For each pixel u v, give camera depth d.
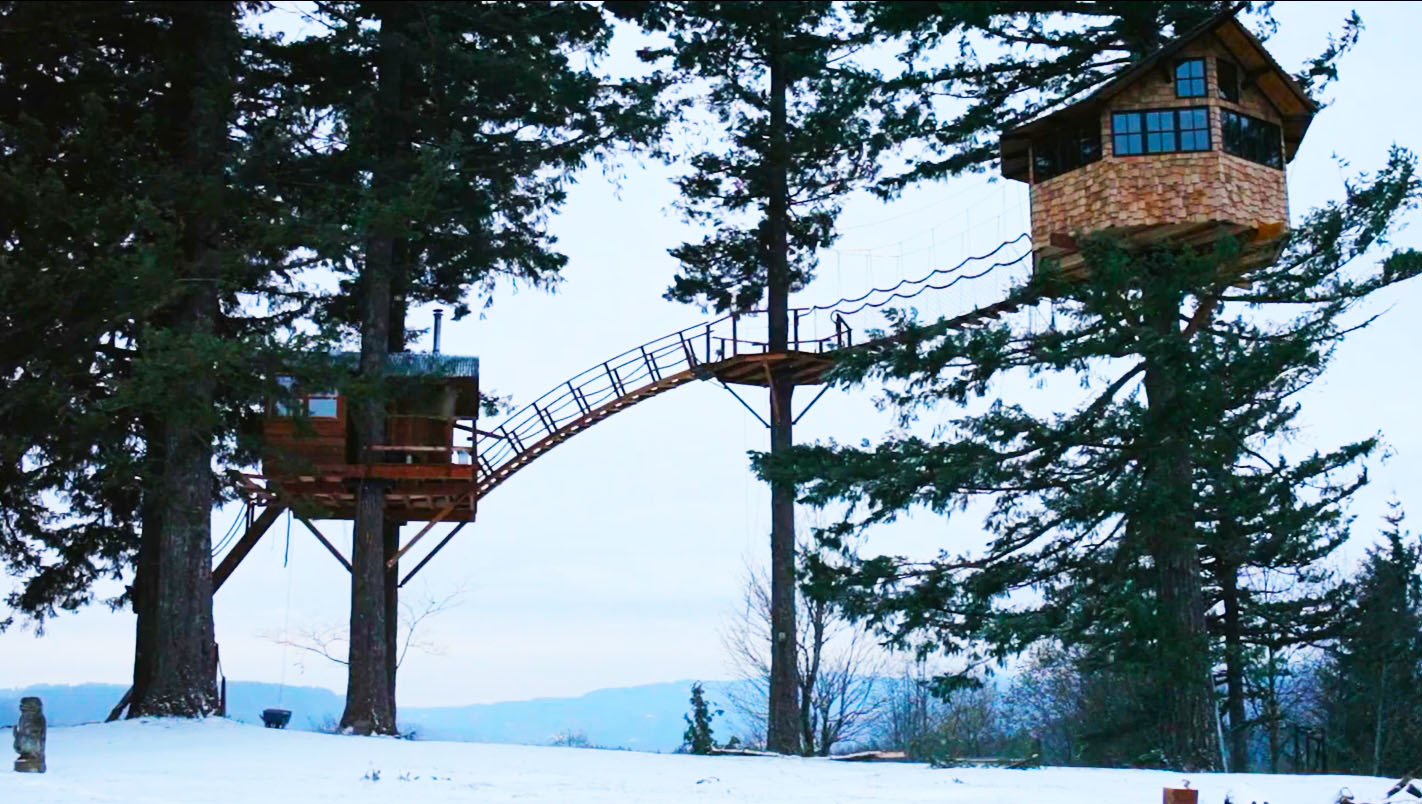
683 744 24.94
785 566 32.09
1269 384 29.06
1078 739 31.48
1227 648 26.42
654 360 32.44
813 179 33.31
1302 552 33.22
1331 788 16.09
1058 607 26.47
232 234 24.81
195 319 24.61
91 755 19.11
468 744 23.19
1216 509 28.75
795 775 18.69
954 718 46.59
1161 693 27.94
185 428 22.83
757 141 32.84
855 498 27.17
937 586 27.03
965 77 29.53
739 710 47.16
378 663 28.91
